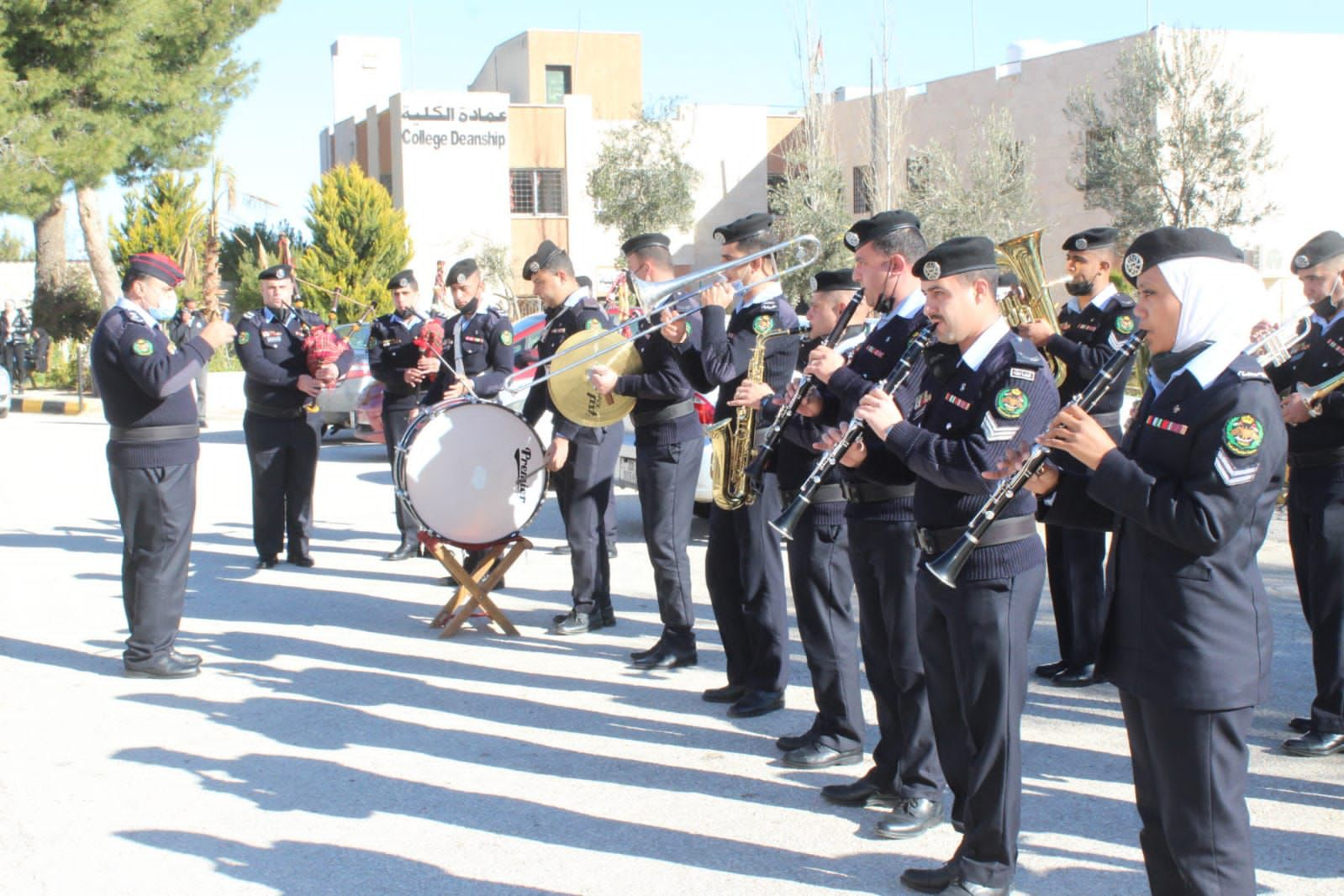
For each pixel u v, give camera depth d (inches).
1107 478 121.0
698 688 241.1
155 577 245.8
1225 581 120.6
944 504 149.8
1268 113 1122.0
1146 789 128.0
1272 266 1127.6
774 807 182.7
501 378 335.9
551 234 1349.7
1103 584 240.8
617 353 256.8
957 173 1122.7
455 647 271.1
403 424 359.9
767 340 213.2
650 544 250.4
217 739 213.2
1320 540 197.8
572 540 280.7
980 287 148.1
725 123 1392.7
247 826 177.0
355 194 1112.8
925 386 157.9
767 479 218.4
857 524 170.9
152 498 243.4
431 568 353.4
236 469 557.9
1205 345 119.5
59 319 1117.1
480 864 164.6
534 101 1583.4
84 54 905.5
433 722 221.9
